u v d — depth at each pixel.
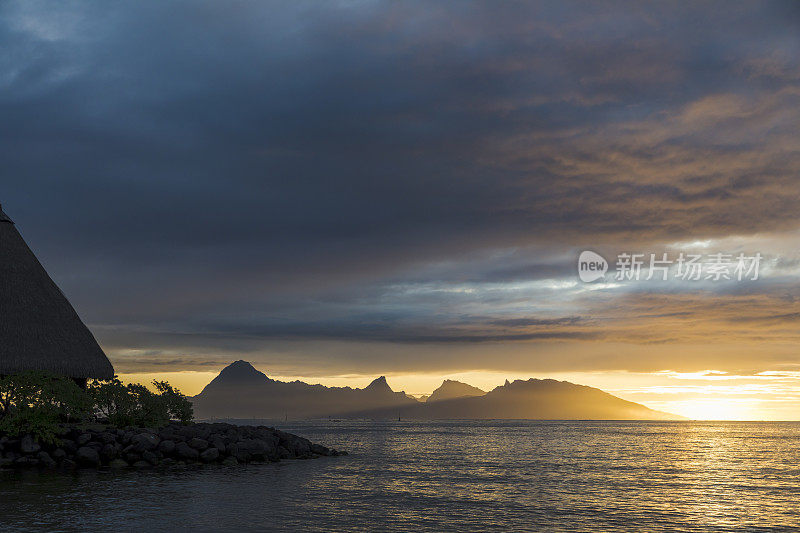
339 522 26.94
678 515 31.02
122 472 40.19
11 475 37.72
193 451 46.50
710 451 95.75
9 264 48.25
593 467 60.81
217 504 29.94
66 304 49.34
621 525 28.00
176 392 53.09
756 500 37.25
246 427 59.44
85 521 25.22
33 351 45.19
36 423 41.50
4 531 23.34
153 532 23.70
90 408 45.06
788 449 104.00
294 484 38.53
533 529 26.56
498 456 76.00
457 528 26.41
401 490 38.41
